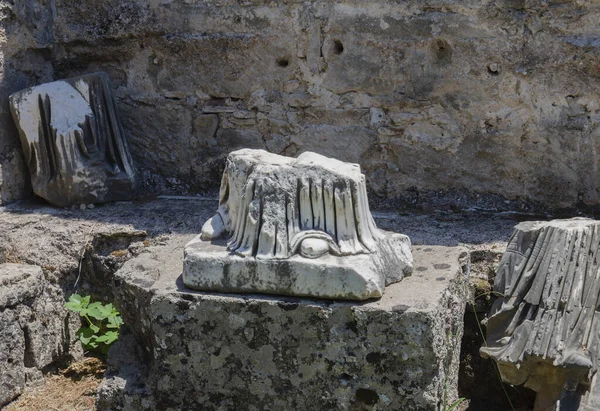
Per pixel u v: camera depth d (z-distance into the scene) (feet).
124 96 15.71
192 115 15.42
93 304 13.67
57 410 12.75
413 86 14.21
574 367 10.80
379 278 10.55
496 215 14.01
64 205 14.75
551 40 13.44
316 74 14.66
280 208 10.64
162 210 14.56
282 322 10.65
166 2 15.06
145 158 15.84
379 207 14.66
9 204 14.99
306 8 14.44
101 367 13.79
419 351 10.33
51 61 15.83
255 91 15.02
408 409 10.52
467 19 13.71
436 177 14.46
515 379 11.51
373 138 14.60
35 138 14.60
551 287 11.19
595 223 11.48
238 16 14.78
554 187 13.89
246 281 10.74
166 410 11.30
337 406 10.73
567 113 13.60
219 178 15.51
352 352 10.53
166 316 10.98
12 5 14.78
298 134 14.97
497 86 13.84
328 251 10.61
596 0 13.12
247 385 10.96
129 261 12.19
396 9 14.02
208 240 11.35
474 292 12.59
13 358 12.89
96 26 15.49
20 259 13.74
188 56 15.17
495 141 14.02
